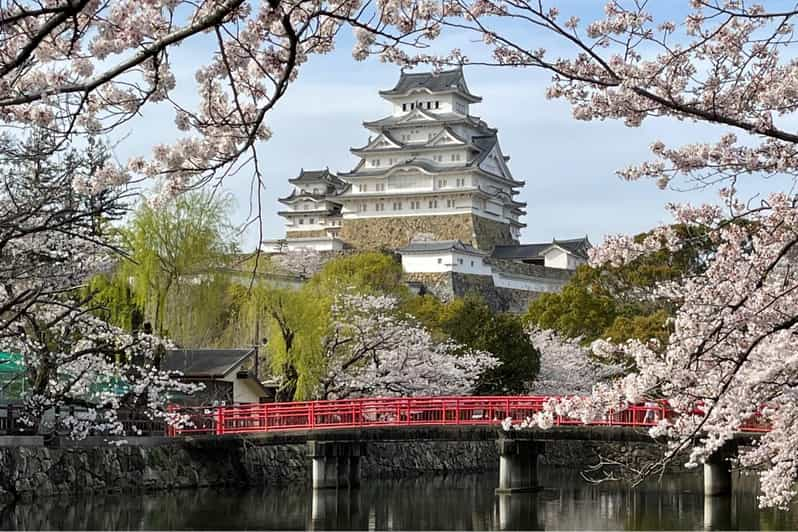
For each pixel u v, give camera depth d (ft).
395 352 158.61
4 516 95.50
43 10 24.44
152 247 123.03
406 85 354.54
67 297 85.81
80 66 34.27
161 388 115.65
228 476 133.39
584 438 122.83
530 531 99.76
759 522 102.22
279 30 34.58
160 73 34.58
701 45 37.01
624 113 37.06
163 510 106.01
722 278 41.68
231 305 149.38
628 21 36.45
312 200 360.69
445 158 341.00
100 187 35.01
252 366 171.01
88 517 97.81
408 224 338.95
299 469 147.95
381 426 128.57
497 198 349.82
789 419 48.52
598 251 42.01
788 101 37.42
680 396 44.34
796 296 40.65
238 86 36.06
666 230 41.50
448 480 157.48
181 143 35.68
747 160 38.45
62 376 114.93
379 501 124.77
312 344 145.89
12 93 33.94
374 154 346.33
